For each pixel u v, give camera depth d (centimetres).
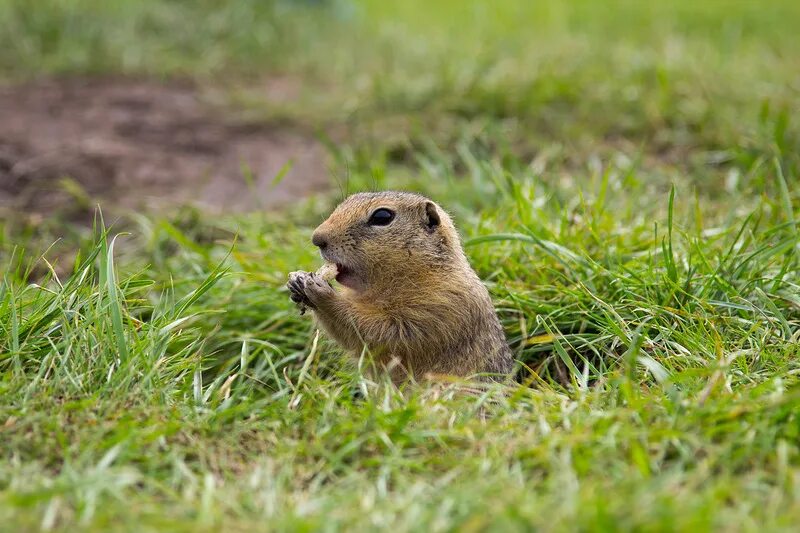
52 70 2628
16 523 777
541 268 1386
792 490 803
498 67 2425
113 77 2634
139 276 1431
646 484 803
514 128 2145
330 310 1223
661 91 2200
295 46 2909
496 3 3678
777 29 3228
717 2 3794
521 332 1334
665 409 952
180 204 1869
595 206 1495
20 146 2138
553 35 2931
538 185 1753
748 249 1421
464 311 1231
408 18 3406
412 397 1024
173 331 1273
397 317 1226
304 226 1753
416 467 889
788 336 1173
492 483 830
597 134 2089
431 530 755
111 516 793
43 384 1020
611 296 1312
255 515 814
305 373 1127
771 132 1916
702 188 1811
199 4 3034
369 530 762
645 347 1202
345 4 3403
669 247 1276
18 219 1783
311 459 923
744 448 874
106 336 1098
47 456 909
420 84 2389
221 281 1441
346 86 2573
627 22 3325
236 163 2131
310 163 2131
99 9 2873
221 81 2666
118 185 2000
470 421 965
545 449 878
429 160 2055
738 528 751
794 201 1591
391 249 1234
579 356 1216
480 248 1455
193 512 813
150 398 1016
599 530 729
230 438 965
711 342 1152
